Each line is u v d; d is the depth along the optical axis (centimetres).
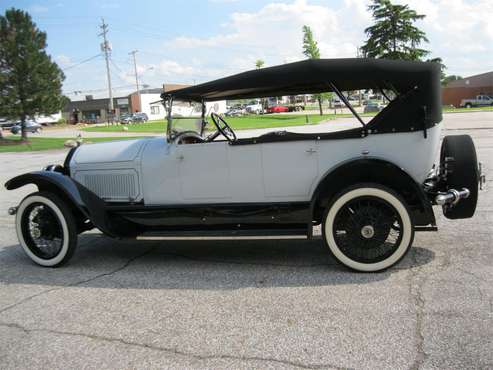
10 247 527
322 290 342
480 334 264
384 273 367
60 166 488
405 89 362
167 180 427
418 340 262
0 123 4828
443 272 361
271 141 389
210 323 300
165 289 366
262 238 392
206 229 420
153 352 269
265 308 317
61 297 362
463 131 1582
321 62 366
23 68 2759
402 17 3975
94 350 275
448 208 390
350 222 369
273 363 249
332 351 256
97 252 486
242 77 385
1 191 959
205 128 502
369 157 362
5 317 329
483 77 5241
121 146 463
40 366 261
